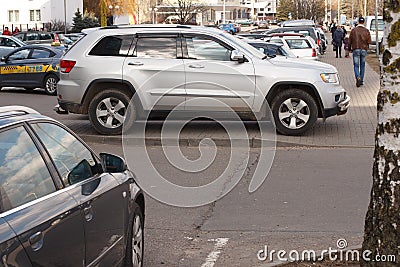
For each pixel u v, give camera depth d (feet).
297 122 43.39
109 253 17.21
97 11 240.32
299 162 37.01
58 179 15.65
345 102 44.50
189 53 43.01
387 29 16.72
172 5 184.44
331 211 27.40
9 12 249.75
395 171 16.74
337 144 41.29
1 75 77.97
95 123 43.70
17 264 12.52
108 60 43.29
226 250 22.89
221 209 27.96
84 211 15.67
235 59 42.09
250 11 343.26
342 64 116.67
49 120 16.98
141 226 20.33
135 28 43.96
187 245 23.49
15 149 14.67
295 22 141.79
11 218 13.12
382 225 16.96
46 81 76.74
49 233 13.84
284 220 26.27
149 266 21.34
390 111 16.71
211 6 233.76
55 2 245.04
